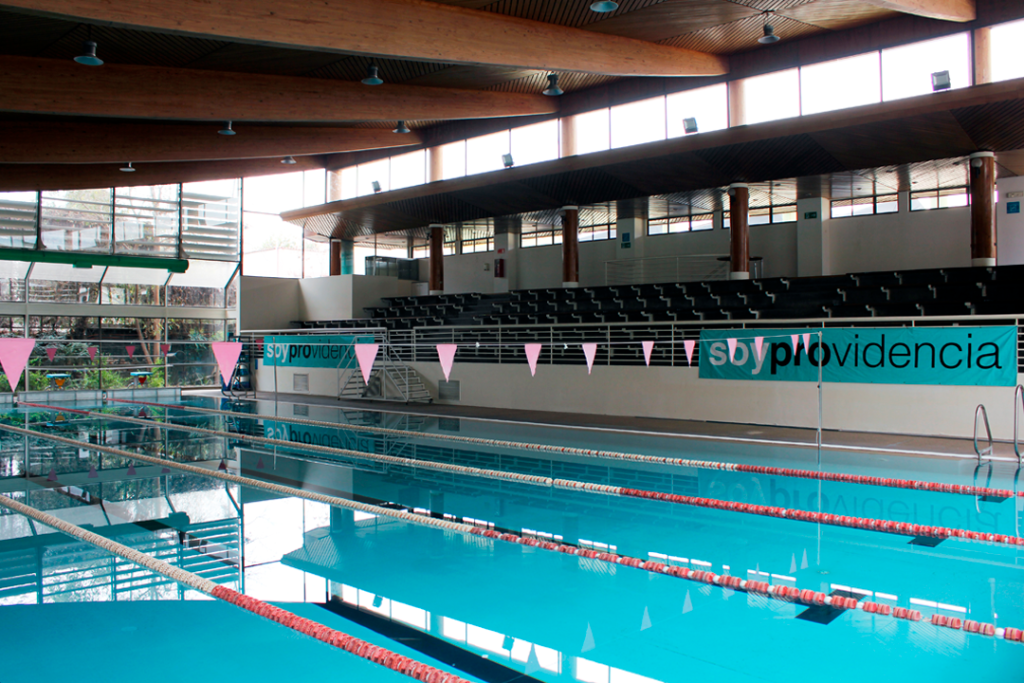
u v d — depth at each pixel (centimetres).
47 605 362
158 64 932
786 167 1267
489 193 1577
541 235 1962
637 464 729
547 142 1580
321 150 1460
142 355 1841
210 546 459
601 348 1286
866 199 1446
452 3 823
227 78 994
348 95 1109
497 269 1961
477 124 1689
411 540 469
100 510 557
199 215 1936
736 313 1300
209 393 1783
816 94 1252
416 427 1042
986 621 325
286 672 288
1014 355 823
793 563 411
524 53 902
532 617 338
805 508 533
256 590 377
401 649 304
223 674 286
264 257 2064
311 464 752
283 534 485
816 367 962
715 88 1352
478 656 296
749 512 535
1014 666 281
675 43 1152
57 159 1141
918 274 1223
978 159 1142
